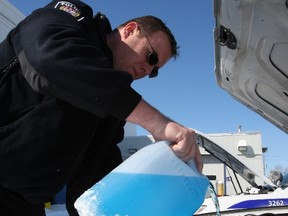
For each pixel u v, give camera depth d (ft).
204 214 14.25
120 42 5.43
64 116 4.93
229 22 5.94
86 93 4.11
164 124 4.30
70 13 4.82
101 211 3.98
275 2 5.05
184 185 4.15
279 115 9.13
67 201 6.48
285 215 13.20
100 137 6.00
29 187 5.21
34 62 4.22
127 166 4.17
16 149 4.88
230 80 8.08
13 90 4.94
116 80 4.13
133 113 4.25
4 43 5.16
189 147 4.29
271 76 7.12
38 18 4.67
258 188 17.03
